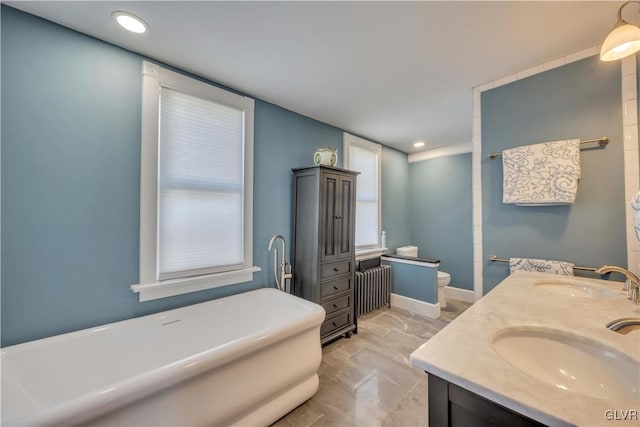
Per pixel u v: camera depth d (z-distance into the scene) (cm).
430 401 73
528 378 64
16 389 121
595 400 56
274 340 150
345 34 157
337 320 260
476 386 62
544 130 186
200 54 178
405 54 177
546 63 185
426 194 429
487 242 213
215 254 217
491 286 210
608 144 163
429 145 401
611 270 131
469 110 270
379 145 383
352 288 277
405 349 243
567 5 134
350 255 276
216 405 129
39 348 133
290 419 158
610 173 163
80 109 157
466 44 166
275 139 259
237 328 207
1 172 136
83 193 158
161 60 185
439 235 414
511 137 201
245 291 236
